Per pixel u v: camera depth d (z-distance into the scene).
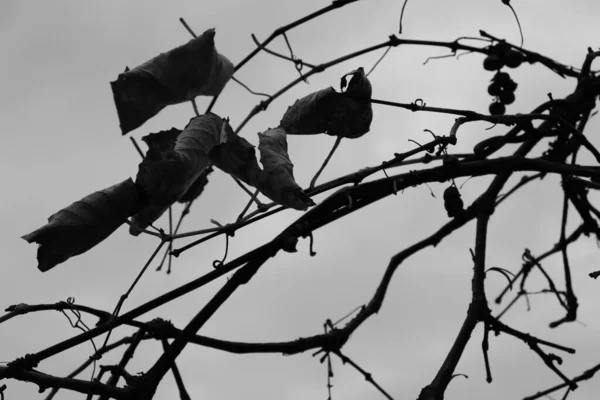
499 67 1.12
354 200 0.98
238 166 0.90
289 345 1.08
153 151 0.88
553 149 1.13
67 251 0.88
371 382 1.13
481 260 1.07
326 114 0.95
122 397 0.96
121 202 0.88
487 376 1.03
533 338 1.05
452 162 1.00
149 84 0.90
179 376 1.04
